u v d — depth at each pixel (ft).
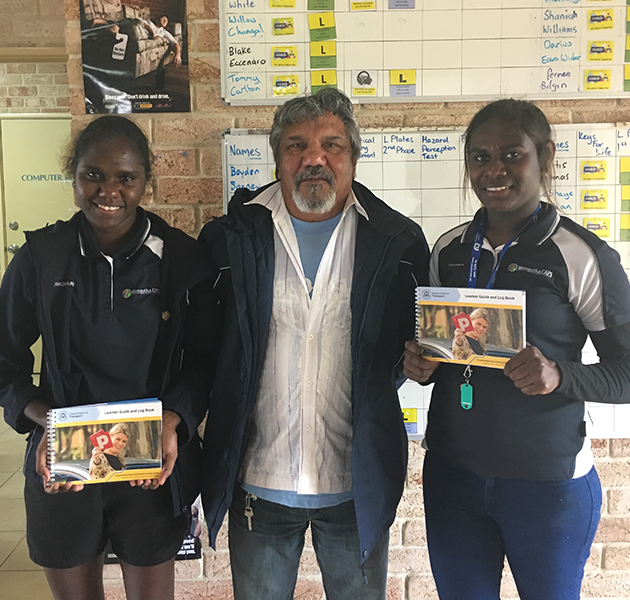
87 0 5.84
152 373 4.29
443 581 4.27
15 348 4.24
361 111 6.11
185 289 4.23
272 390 4.25
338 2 5.93
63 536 4.20
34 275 4.12
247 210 4.47
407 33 5.97
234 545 4.54
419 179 6.11
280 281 4.29
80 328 4.10
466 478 4.10
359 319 4.18
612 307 3.79
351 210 4.45
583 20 5.97
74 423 3.85
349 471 4.33
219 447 4.33
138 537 4.33
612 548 6.47
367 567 4.42
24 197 16.06
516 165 3.75
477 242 4.12
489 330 3.83
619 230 6.13
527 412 3.88
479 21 5.97
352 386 4.23
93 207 3.98
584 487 3.96
